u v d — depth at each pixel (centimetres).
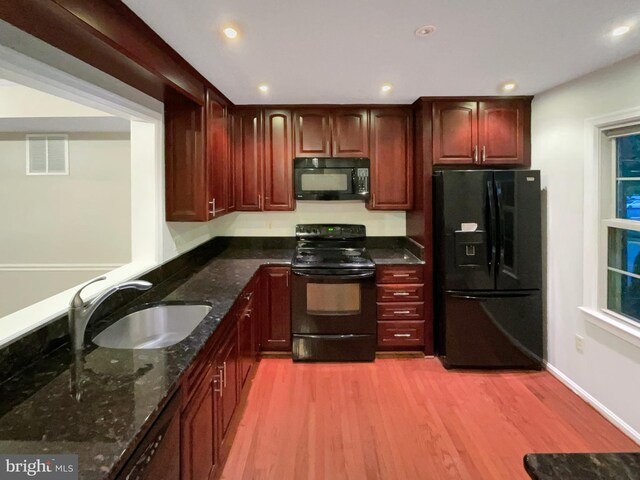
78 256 418
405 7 163
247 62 230
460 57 225
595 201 263
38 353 148
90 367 141
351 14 169
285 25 179
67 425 105
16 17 128
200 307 224
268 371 320
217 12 166
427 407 266
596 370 261
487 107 328
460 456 216
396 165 356
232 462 211
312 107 351
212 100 282
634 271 249
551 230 307
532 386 293
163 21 174
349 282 331
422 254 339
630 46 210
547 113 307
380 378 308
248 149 354
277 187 357
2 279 416
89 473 88
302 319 335
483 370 320
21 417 109
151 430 117
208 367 179
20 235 416
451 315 317
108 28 150
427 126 328
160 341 218
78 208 415
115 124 363
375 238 398
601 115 251
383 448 223
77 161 411
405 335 340
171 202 269
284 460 213
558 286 301
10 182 411
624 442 228
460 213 311
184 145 266
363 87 289
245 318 274
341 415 256
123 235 416
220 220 396
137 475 106
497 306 314
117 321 197
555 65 241
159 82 207
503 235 309
